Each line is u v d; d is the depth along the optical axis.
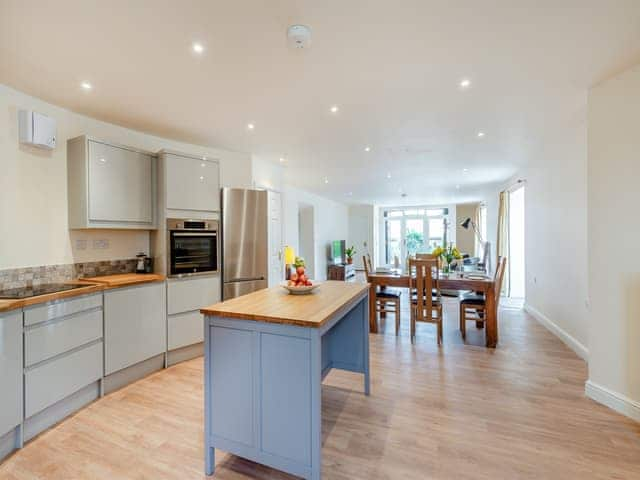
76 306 2.31
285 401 1.59
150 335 2.93
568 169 3.55
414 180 6.35
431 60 2.07
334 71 2.21
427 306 3.79
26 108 2.50
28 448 1.93
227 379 1.70
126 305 2.72
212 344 1.73
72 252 2.80
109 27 1.71
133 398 2.53
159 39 1.83
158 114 2.93
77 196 2.72
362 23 1.70
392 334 4.20
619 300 2.27
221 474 1.72
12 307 1.87
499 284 3.96
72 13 1.59
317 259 8.81
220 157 4.10
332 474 1.69
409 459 1.80
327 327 1.65
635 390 2.19
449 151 4.25
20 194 2.45
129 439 2.01
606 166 2.33
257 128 3.32
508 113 2.97
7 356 1.86
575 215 3.43
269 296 2.13
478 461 1.78
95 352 2.46
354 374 2.96
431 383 2.76
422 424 2.15
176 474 1.72
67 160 2.78
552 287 4.12
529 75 2.27
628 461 1.78
